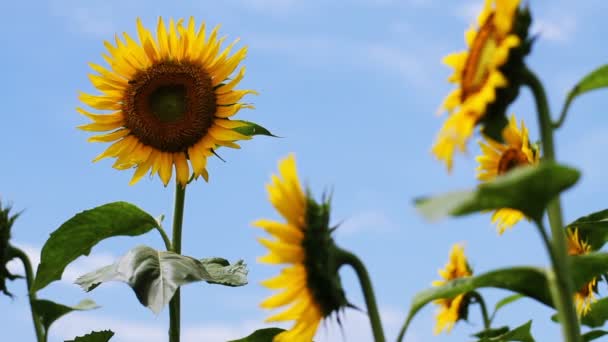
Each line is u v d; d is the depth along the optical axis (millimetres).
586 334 4254
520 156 4172
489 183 2172
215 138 5613
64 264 5184
